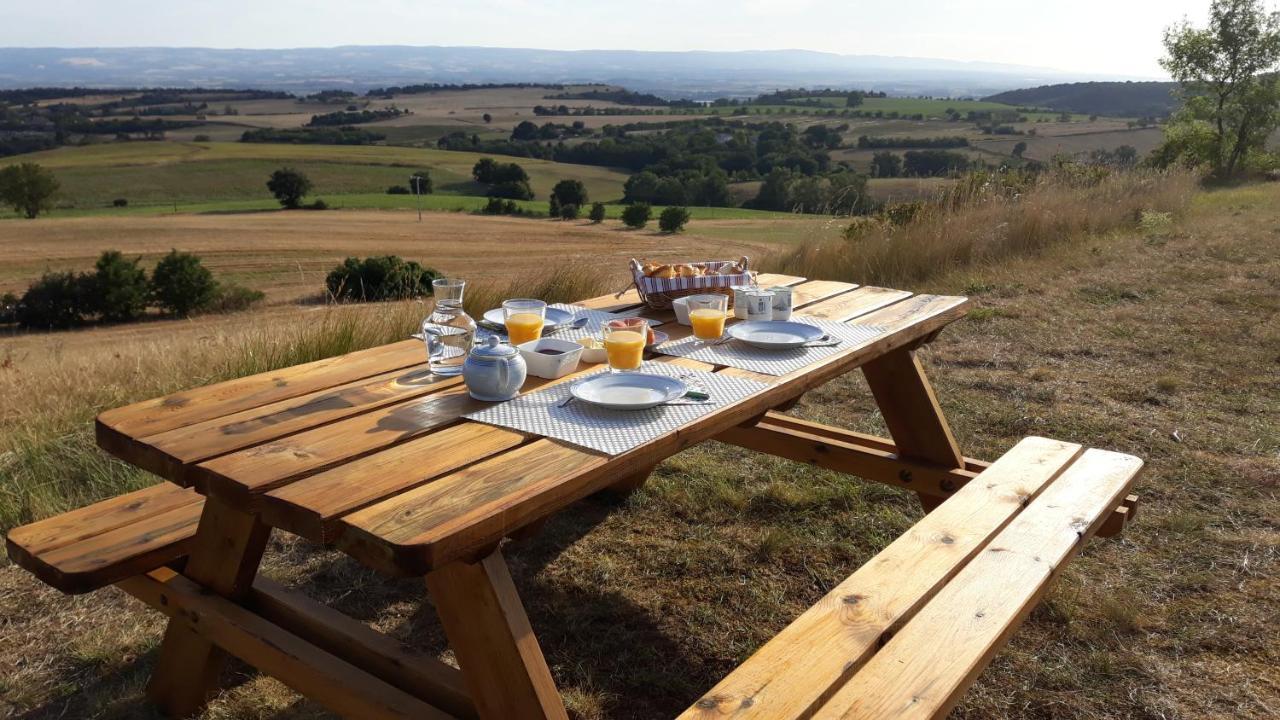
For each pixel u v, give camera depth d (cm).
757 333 253
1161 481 333
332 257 5350
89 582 181
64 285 3788
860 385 466
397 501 143
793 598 263
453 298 217
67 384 559
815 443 310
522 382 199
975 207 870
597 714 210
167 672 210
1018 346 522
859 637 155
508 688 154
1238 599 251
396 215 8025
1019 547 193
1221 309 597
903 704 137
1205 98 2667
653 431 175
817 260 769
